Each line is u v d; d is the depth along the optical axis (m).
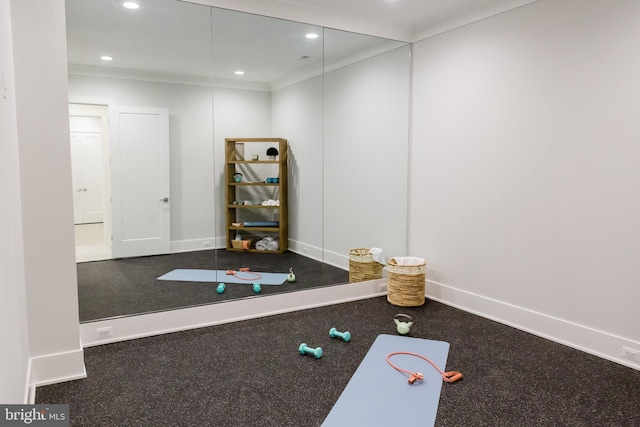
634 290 2.63
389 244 4.45
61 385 2.44
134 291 3.37
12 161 1.96
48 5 2.37
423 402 2.26
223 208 3.82
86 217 3.23
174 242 3.59
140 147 3.42
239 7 3.39
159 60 3.41
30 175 2.38
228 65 3.69
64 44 2.42
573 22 2.87
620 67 2.64
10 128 1.93
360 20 3.86
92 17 3.14
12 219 1.84
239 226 3.90
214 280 3.75
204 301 3.53
